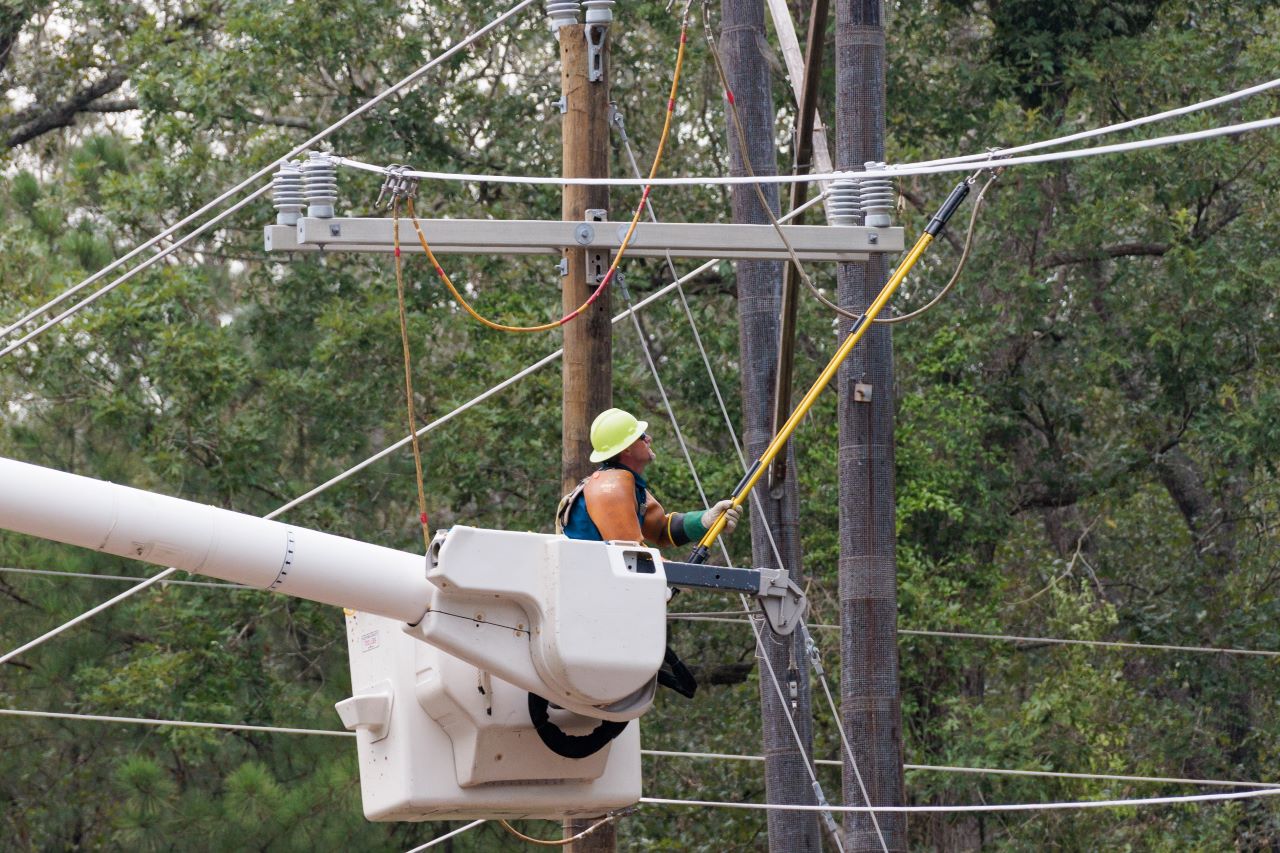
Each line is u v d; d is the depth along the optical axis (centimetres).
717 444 4803
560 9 2112
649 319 4847
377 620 1540
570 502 1542
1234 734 5016
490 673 1399
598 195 2066
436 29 4862
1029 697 4516
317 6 4575
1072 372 4875
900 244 1967
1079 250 4756
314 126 4797
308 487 4522
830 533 4344
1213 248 4609
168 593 4353
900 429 4362
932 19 4938
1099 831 4409
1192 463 5366
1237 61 4928
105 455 4441
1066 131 4638
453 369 4612
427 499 4594
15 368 4428
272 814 4109
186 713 4256
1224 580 5109
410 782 1483
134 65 5225
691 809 4575
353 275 4906
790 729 2852
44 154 5972
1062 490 4975
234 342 4659
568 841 2041
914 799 4581
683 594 4684
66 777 4359
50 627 4253
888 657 2548
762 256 1972
